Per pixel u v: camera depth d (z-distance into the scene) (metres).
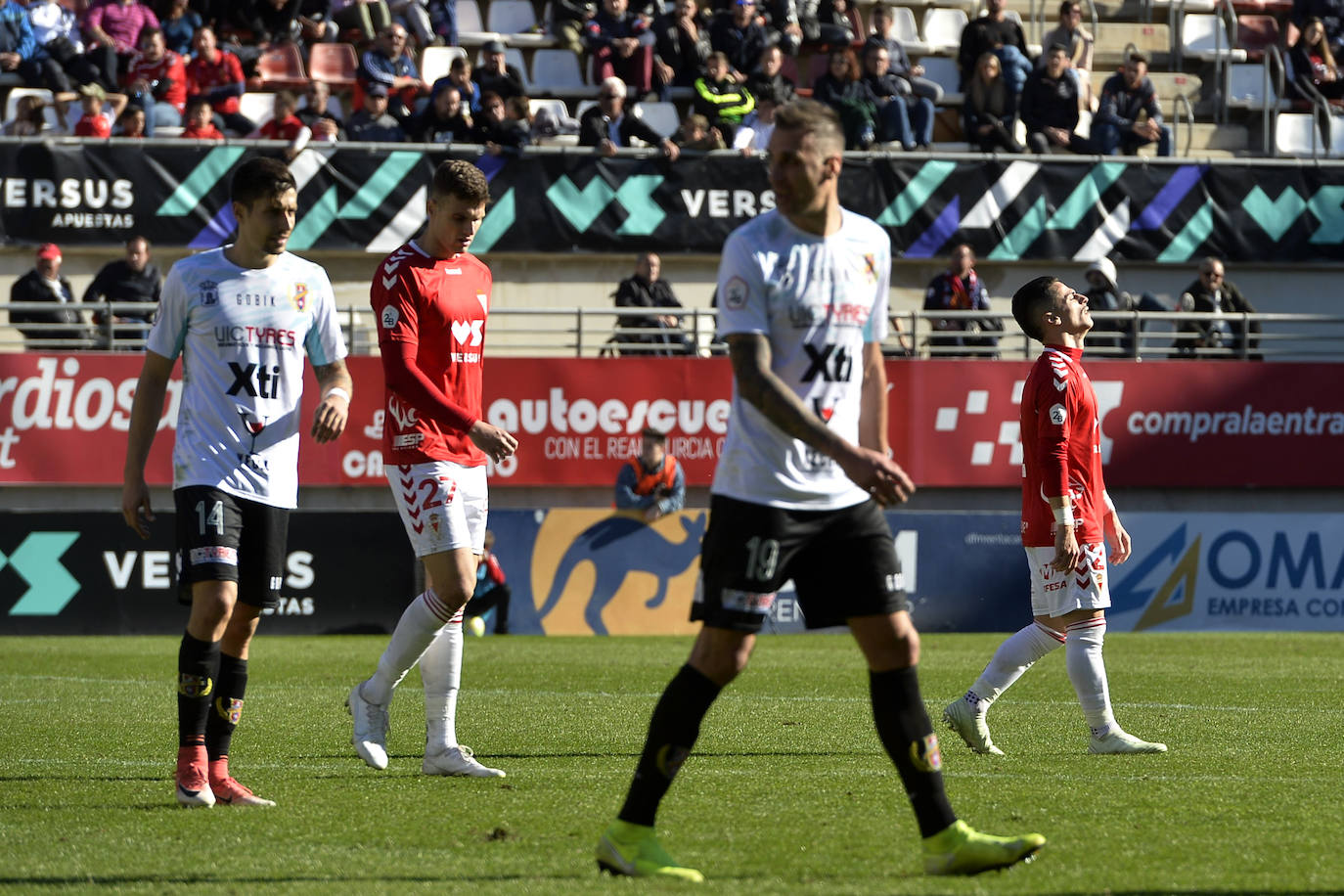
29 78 66.38
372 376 54.34
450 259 19.69
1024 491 22.95
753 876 13.69
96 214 60.75
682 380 55.41
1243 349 57.66
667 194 63.69
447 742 20.33
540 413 54.97
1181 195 65.62
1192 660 41.19
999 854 13.63
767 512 13.42
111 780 20.06
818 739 24.47
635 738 24.80
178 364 53.47
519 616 51.50
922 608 51.97
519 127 62.94
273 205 17.72
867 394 14.55
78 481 53.34
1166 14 80.12
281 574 18.20
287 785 19.36
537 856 14.77
